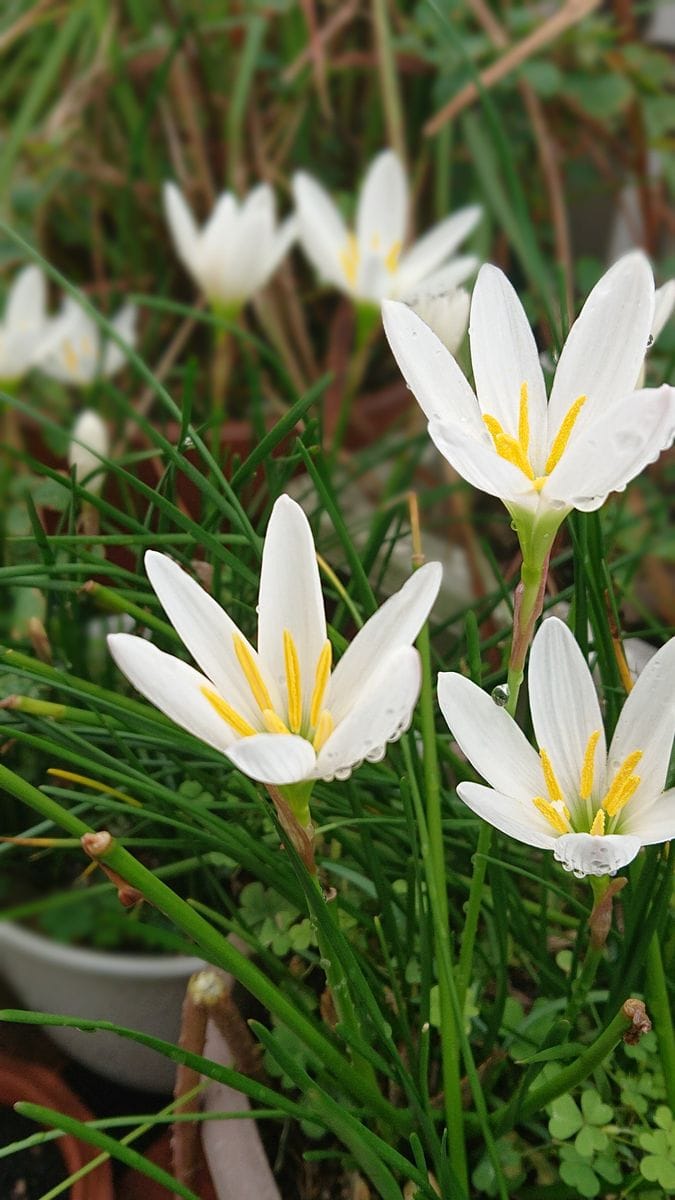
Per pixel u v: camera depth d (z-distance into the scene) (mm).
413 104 1122
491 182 943
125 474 508
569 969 524
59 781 580
